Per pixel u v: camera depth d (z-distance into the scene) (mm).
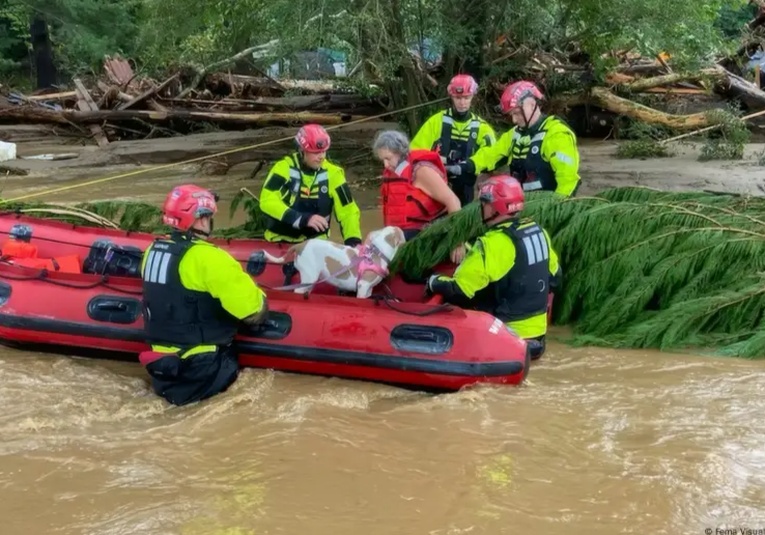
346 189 5723
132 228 7051
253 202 7180
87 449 4070
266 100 19031
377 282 5164
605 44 13312
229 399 4617
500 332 4746
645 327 5535
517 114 6113
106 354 5340
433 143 6715
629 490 3664
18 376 5000
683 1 11977
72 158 14664
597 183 11094
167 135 17516
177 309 4512
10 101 18516
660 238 5816
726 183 10852
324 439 4176
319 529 3383
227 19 13297
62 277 5324
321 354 4840
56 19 23625
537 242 4980
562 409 4516
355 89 15828
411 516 3480
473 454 4020
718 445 4074
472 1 12086
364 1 10547
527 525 3410
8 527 3400
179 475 3822
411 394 4797
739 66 17609
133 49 22922
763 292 5562
